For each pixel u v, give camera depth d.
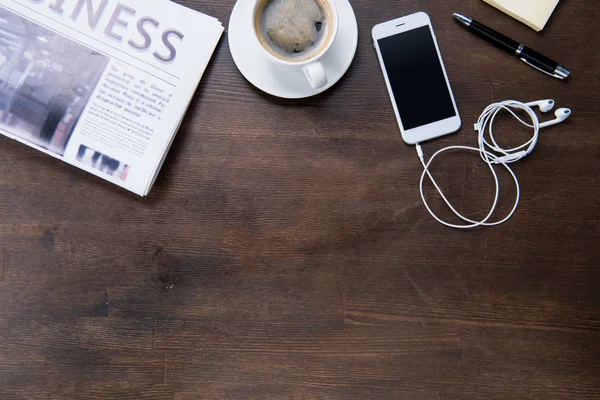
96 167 0.66
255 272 0.68
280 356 0.69
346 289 0.69
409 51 0.67
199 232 0.68
